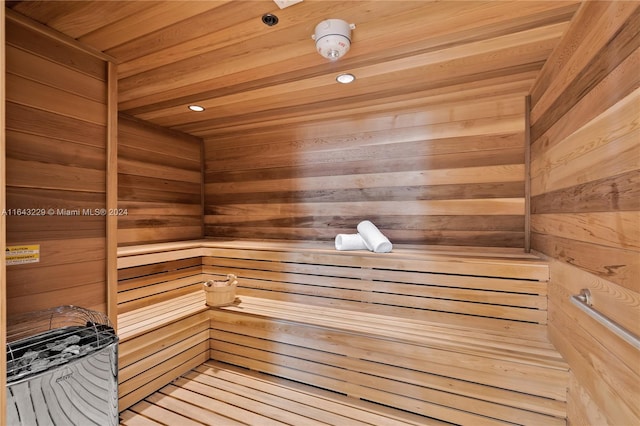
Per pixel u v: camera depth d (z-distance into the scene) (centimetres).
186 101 192
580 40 104
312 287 196
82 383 97
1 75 54
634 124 73
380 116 217
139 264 190
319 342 169
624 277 77
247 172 267
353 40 125
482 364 135
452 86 168
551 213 136
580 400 107
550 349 129
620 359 80
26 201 113
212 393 167
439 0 102
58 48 122
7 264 109
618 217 79
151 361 166
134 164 228
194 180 277
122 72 152
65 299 123
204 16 111
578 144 105
